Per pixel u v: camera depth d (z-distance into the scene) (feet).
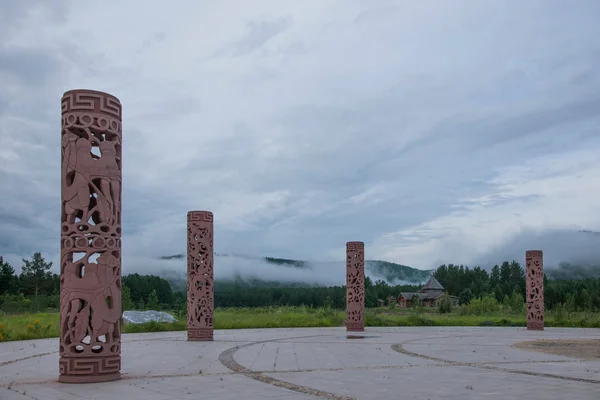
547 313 149.28
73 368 37.47
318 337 80.23
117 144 41.42
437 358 52.37
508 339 76.89
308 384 36.24
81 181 39.52
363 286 96.94
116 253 40.14
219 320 111.45
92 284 38.60
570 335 86.07
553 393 32.76
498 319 127.34
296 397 31.27
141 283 249.34
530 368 45.01
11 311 161.68
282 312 146.51
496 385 35.83
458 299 280.51
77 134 40.42
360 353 56.95
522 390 33.83
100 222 39.52
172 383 36.81
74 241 39.06
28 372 43.47
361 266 97.14
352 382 37.11
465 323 119.75
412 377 39.58
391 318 125.49
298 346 65.21
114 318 39.17
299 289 340.59
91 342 37.88
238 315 127.54
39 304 171.12
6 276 229.25
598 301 208.13
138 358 52.44
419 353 57.06
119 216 40.88
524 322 120.06
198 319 74.95
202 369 44.34
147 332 95.76
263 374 41.29
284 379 38.58
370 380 38.06
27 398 31.24
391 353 56.95
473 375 40.63
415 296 257.75
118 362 39.24
